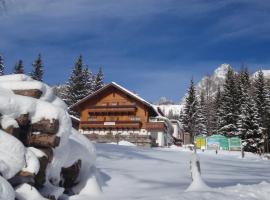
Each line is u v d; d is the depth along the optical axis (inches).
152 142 1925.4
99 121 2101.4
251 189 408.2
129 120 2060.8
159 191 431.5
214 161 1037.8
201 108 3395.7
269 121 2503.7
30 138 330.0
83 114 2167.8
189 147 1787.6
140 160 750.5
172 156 1008.2
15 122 314.0
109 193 414.9
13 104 317.4
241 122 2389.3
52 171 347.6
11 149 293.1
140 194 414.0
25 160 302.8
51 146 333.4
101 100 2154.3
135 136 1913.1
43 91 366.3
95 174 441.1
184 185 484.1
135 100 2102.6
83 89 3041.3
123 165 641.0
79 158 397.1
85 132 2124.8
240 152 1689.2
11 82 363.3
